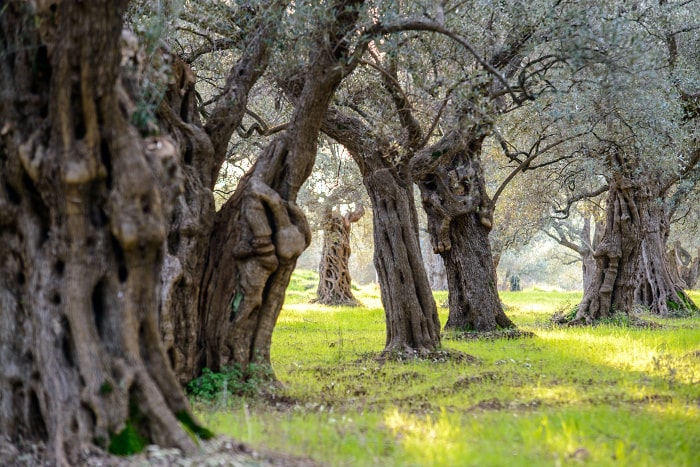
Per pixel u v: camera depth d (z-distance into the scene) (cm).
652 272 3259
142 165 879
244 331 1381
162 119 1338
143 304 902
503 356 1827
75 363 884
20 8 918
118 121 873
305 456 894
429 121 1886
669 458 943
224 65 2052
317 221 3775
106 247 888
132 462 830
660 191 3116
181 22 1898
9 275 939
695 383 1415
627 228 2664
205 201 1360
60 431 868
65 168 865
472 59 1777
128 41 1104
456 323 2411
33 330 909
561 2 1688
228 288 1377
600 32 1478
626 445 977
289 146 1416
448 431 1000
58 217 892
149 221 881
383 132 1752
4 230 938
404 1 1509
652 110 1919
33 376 918
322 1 1448
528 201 3178
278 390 1385
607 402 1261
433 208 2361
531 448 934
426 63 1691
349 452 923
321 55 1395
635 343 2019
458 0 1681
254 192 1358
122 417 866
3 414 929
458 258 2395
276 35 1473
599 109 1928
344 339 2261
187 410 923
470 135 1927
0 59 934
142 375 884
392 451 921
